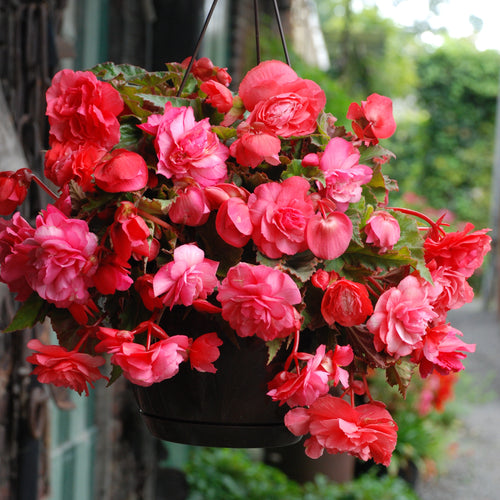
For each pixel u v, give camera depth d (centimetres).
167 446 560
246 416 191
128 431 423
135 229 179
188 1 426
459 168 2305
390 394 615
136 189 181
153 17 428
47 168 186
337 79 1284
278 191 183
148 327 181
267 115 184
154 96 188
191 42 428
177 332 187
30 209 249
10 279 181
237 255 185
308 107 186
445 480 727
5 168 235
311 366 182
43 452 268
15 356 252
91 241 179
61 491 358
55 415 353
